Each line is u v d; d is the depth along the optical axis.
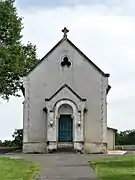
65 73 42.97
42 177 21.95
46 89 42.81
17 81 47.31
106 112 42.31
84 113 42.12
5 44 47.12
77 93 42.69
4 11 46.47
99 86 42.69
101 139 41.81
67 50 43.25
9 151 43.91
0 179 20.94
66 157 33.97
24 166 26.66
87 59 43.06
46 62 43.19
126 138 61.09
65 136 41.34
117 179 21.08
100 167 25.89
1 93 47.44
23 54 47.41
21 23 48.56
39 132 42.09
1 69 44.81
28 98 42.66
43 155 36.69
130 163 27.66
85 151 41.47
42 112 42.41
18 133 53.47
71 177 21.91
